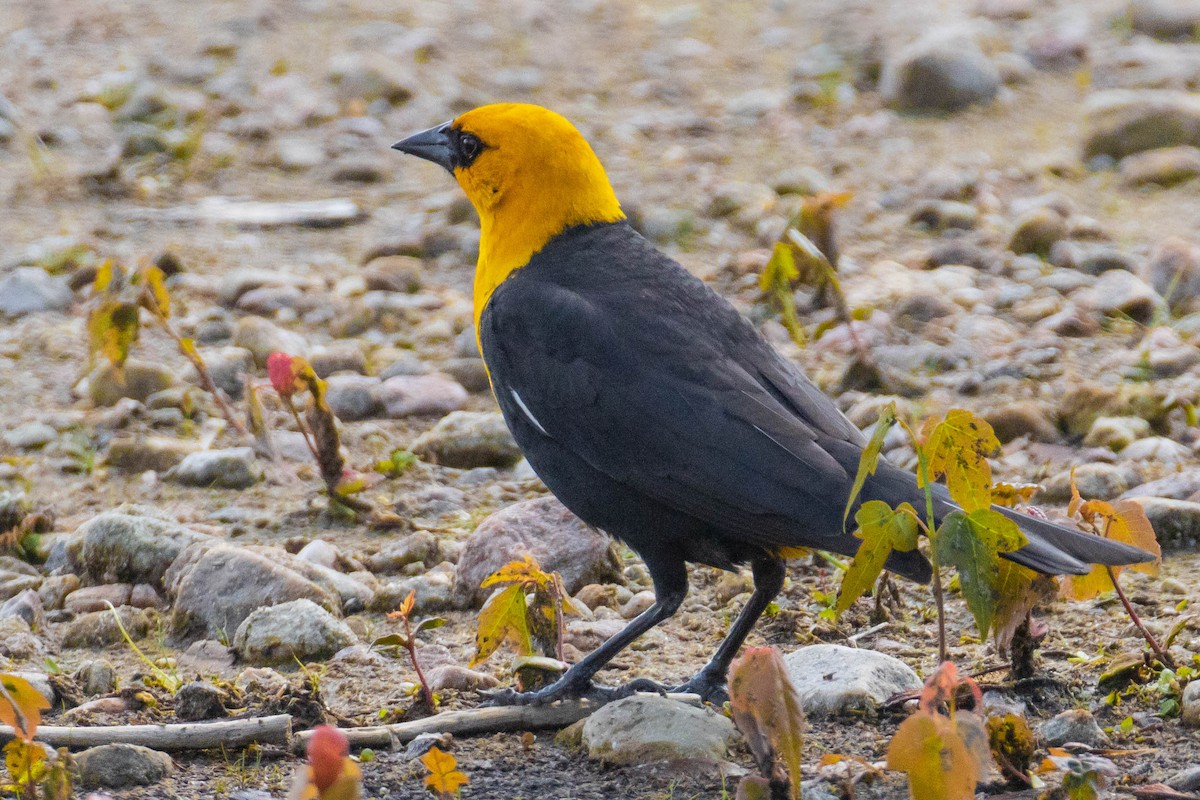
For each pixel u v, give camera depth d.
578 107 21.42
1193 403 12.36
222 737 7.34
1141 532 7.90
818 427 7.94
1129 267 15.28
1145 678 7.84
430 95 21.69
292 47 24.02
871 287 14.88
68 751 6.94
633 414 8.01
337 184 18.78
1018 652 7.83
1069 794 6.31
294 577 9.12
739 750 7.29
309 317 14.78
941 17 24.34
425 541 10.06
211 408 12.98
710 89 22.11
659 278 8.65
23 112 21.08
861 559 6.87
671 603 8.21
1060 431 12.08
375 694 8.12
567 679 7.90
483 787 7.05
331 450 10.80
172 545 9.75
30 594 9.25
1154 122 18.28
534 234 9.04
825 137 19.81
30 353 14.12
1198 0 23.50
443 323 14.51
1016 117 20.23
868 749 7.25
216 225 17.33
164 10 26.17
